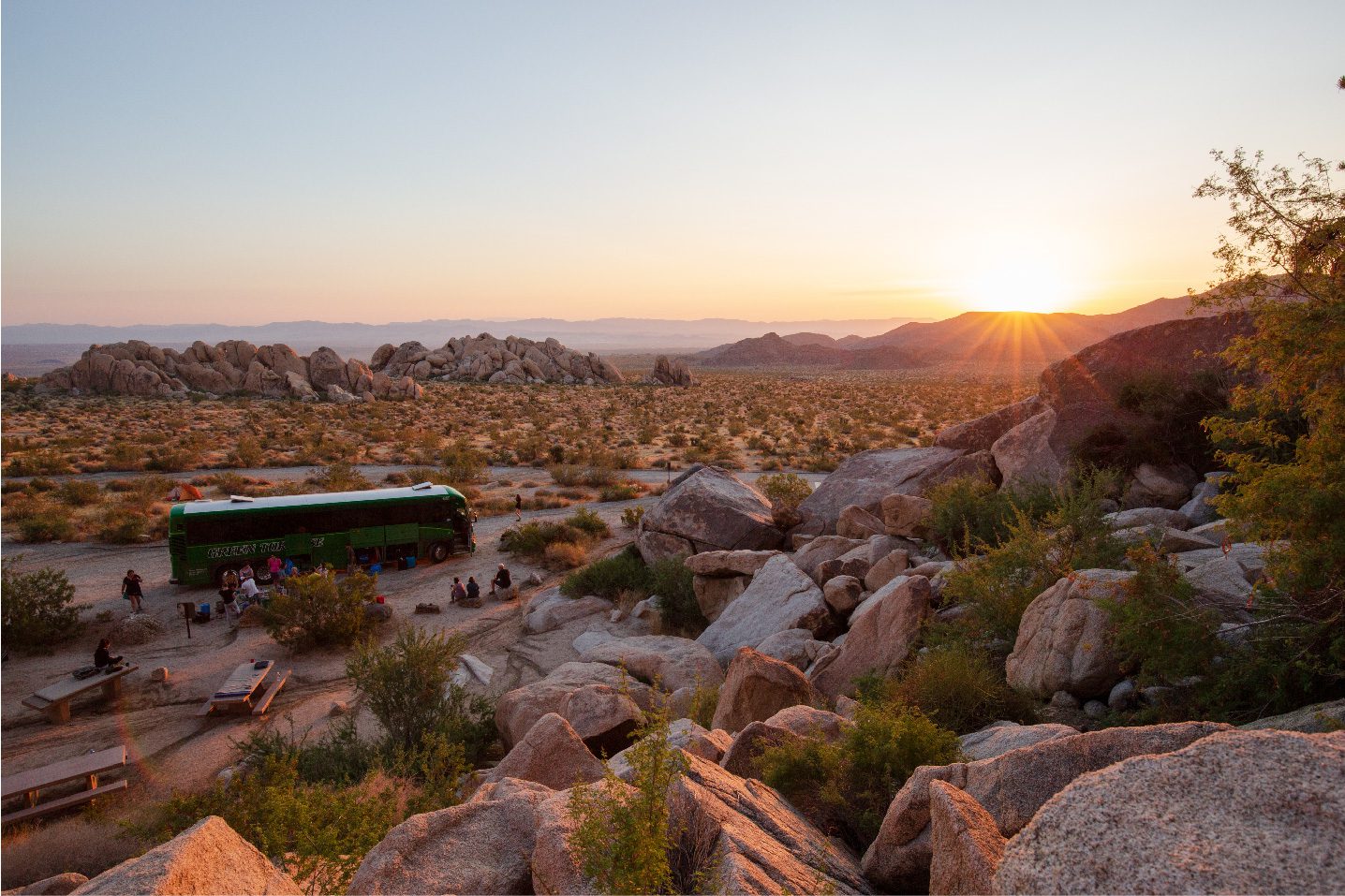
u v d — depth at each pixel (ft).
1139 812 7.40
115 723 45.24
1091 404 56.49
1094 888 6.91
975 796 13.39
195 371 300.40
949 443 73.41
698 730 23.11
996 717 24.73
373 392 301.43
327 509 77.10
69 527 93.09
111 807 35.81
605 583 70.74
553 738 23.73
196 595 70.49
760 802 15.56
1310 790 7.05
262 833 18.86
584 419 234.79
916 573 43.29
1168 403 51.44
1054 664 24.81
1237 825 6.98
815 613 45.16
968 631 31.37
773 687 29.37
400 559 81.20
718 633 50.85
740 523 68.54
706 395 341.62
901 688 26.84
